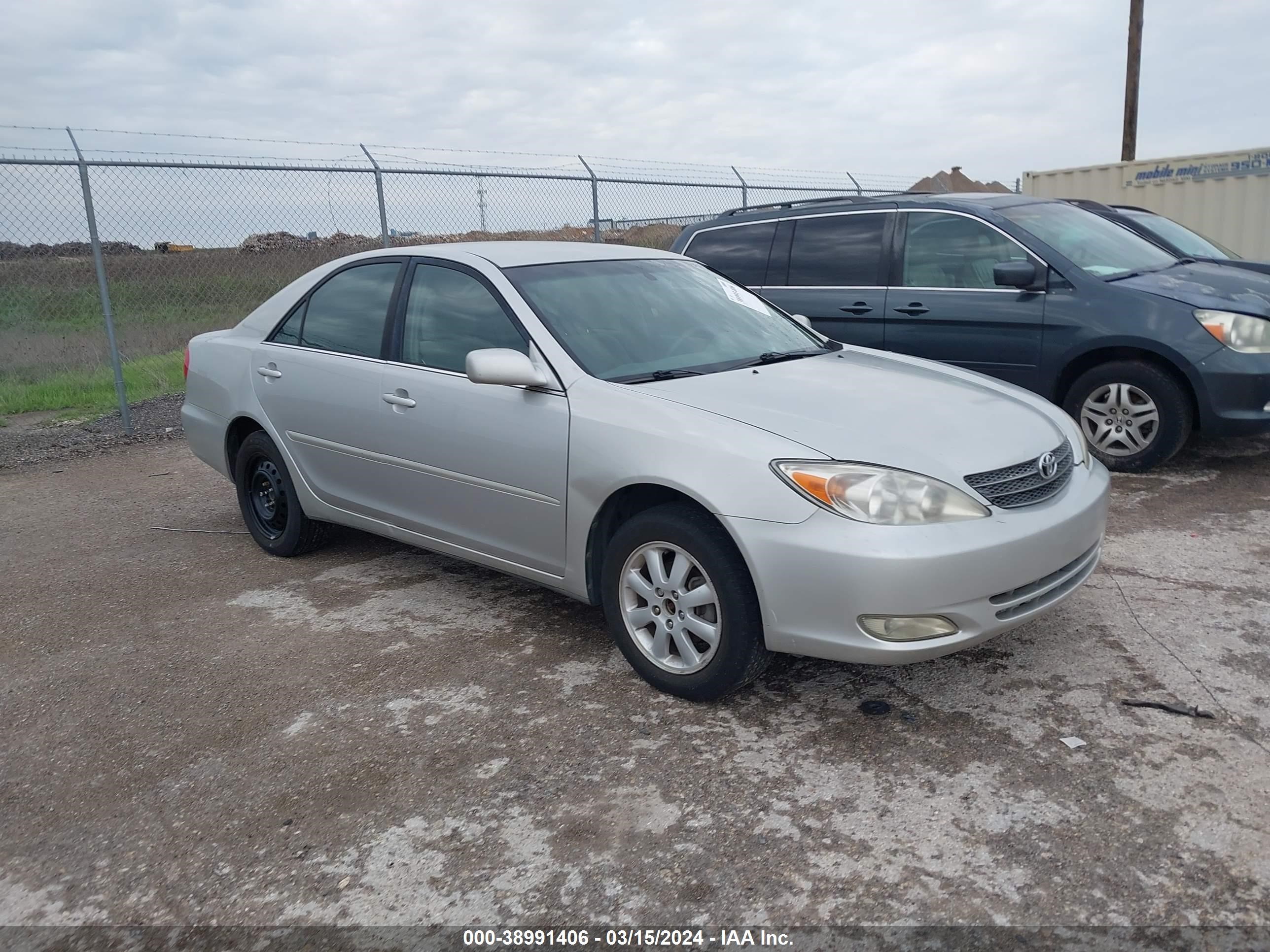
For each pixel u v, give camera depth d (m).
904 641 3.08
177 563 5.32
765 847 2.71
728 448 3.25
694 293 4.57
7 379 10.15
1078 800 2.84
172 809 2.99
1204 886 2.47
